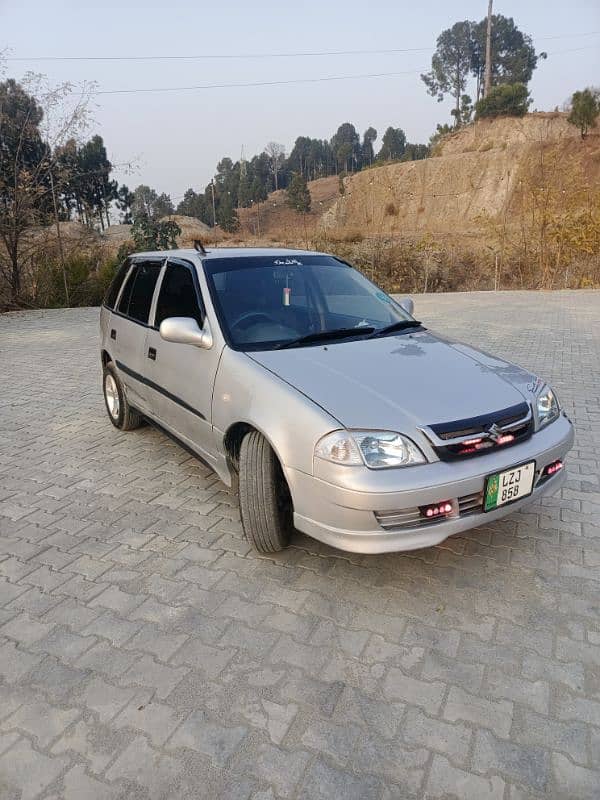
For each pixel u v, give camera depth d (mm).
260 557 3289
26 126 14828
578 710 2225
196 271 3992
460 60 95875
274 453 3021
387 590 2969
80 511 3906
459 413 2795
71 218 17125
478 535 3484
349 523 2641
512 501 2871
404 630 2676
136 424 5414
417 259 27109
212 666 2477
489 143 63156
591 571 3119
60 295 16547
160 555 3340
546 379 7246
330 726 2168
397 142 120750
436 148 73000
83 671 2461
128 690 2354
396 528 2656
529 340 9891
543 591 2949
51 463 4762
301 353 3344
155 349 4219
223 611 2832
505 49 93562
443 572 3115
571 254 22625
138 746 2100
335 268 4445
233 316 3627
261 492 3049
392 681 2379
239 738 2123
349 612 2807
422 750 2062
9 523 3766
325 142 144125
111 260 17828
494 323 11828
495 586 2990
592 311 13773
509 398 3020
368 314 4070
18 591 3027
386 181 62906
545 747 2068
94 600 2939
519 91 67375
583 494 4020
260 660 2504
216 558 3297
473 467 2709
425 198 59906
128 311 4930
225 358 3391
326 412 2746
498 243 26375
